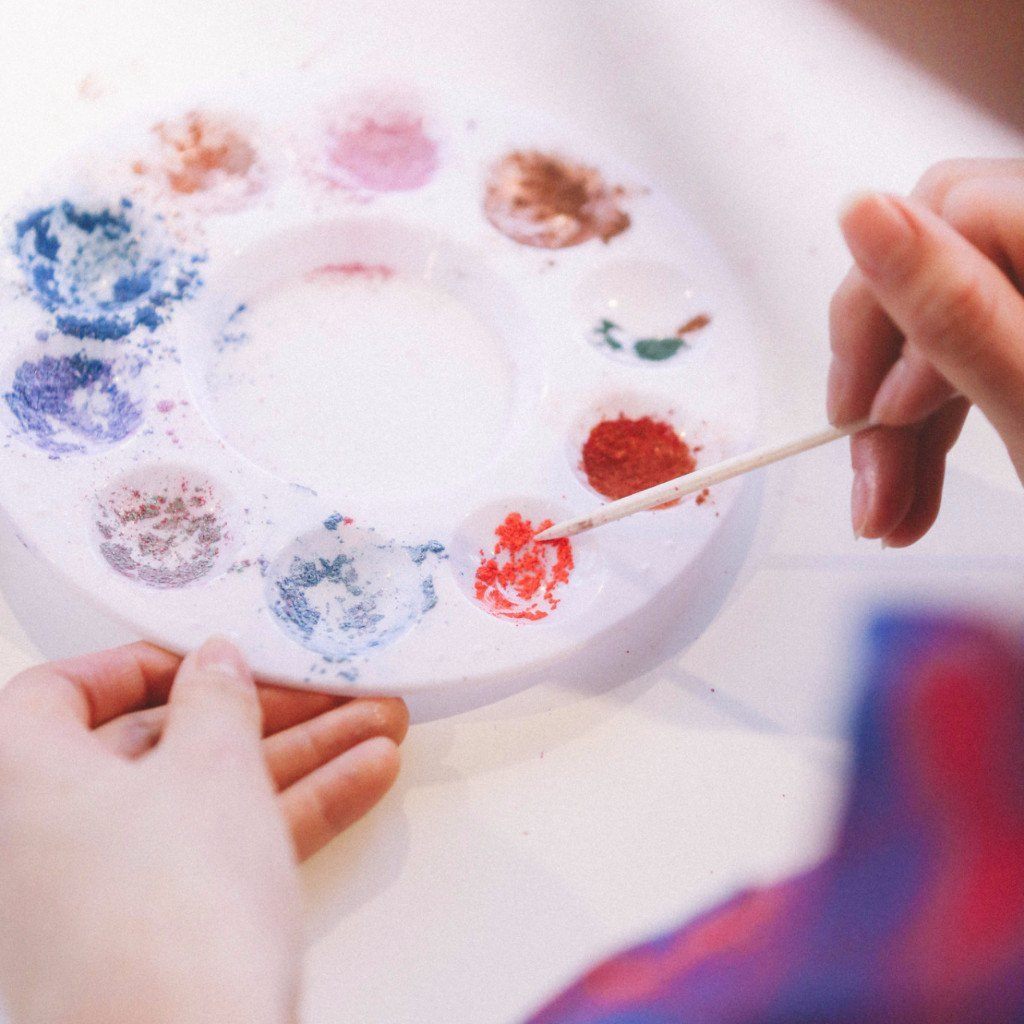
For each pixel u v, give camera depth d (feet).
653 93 3.93
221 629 2.38
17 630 2.48
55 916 1.61
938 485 2.74
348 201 3.14
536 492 2.75
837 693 2.66
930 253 1.81
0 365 2.63
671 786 2.48
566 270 3.15
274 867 1.74
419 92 3.37
